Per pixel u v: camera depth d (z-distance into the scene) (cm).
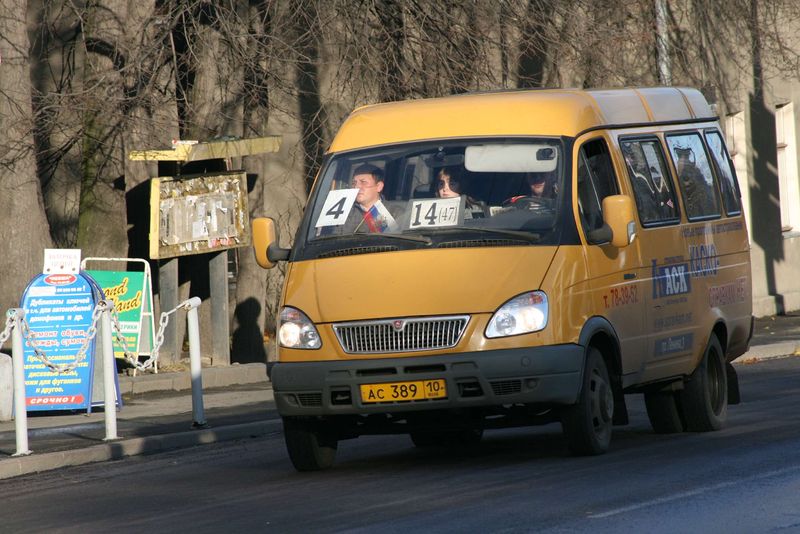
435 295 2953
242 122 6162
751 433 3591
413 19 6059
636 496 2588
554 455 3262
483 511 2492
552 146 3203
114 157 5716
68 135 6234
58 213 6600
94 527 2597
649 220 3453
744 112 9050
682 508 2453
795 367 5912
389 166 3256
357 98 6412
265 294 6419
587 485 2741
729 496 2566
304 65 6712
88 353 4556
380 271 3030
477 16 6122
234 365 5750
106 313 3950
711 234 3806
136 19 5622
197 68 5922
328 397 2997
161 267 5566
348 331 2991
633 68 7144
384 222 3159
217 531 2458
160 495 2981
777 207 9394
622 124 3475
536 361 2931
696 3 8512
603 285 3158
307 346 3023
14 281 5291
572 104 3319
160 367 5541
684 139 3784
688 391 3650
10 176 5278
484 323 2939
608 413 3184
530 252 3027
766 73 9238
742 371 5797
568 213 3106
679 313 3550
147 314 5425
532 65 7025
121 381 5150
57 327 4562
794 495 2562
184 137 5997
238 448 3897
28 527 2647
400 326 2948
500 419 3119
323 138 6794
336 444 3281
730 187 4038
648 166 3538
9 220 5284
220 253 5716
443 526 2364
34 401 4556
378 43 6112
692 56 8438
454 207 3134
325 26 6019
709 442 3431
